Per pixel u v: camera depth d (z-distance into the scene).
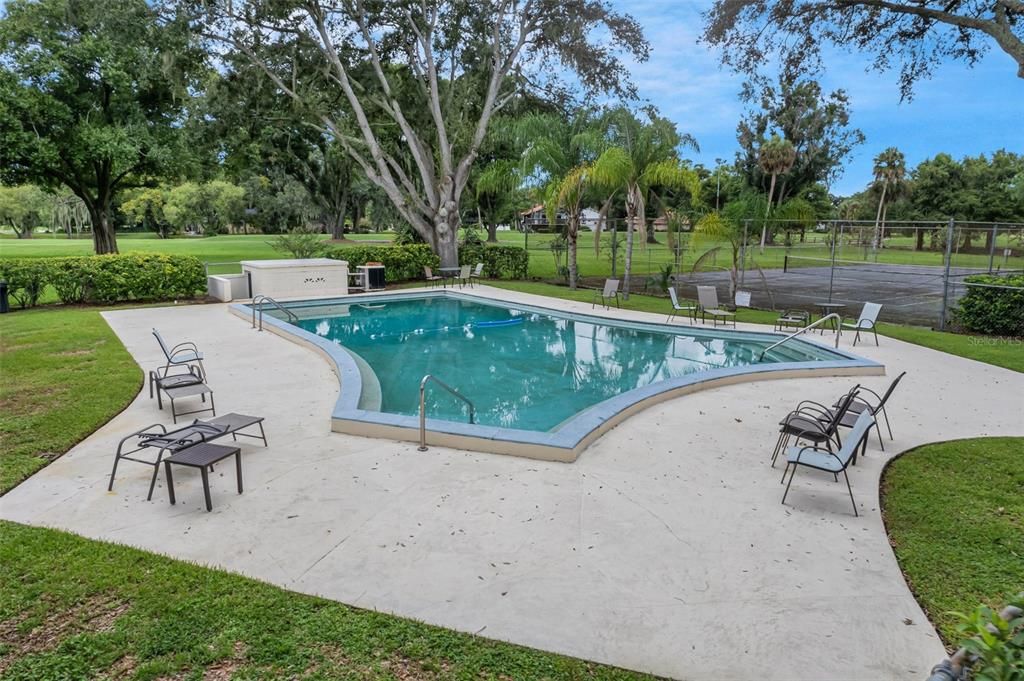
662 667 2.97
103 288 15.91
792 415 5.94
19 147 22.25
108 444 6.00
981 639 1.93
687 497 4.88
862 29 13.65
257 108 22.80
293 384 8.23
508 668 2.94
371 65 23.14
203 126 22.50
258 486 5.02
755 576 3.77
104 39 22.33
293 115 22.66
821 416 6.73
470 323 14.87
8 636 3.13
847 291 22.78
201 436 5.11
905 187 54.97
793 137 54.16
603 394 8.96
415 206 22.86
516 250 23.75
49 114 23.16
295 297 17.81
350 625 3.23
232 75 21.92
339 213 48.72
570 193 18.92
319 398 7.59
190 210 60.75
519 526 4.38
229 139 24.31
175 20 19.06
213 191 58.38
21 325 12.67
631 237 17.53
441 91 23.66
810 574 3.80
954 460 5.71
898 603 3.50
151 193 61.34
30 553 3.93
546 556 3.98
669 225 21.20
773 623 3.31
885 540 4.23
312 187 47.62
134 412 7.04
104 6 17.94
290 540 4.16
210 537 4.19
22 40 22.72
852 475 5.38
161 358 9.76
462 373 10.21
